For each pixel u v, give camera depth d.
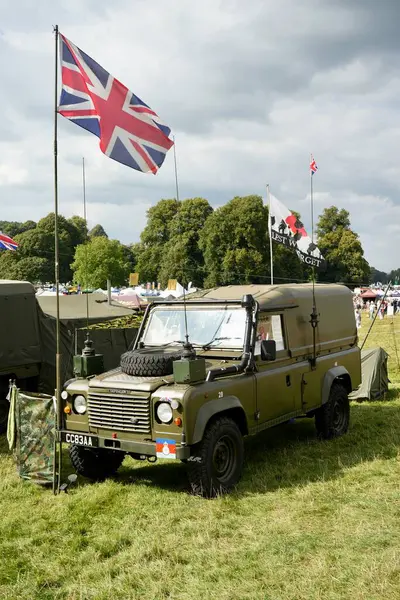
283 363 7.58
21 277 80.81
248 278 61.97
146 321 7.79
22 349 10.74
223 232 63.59
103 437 6.21
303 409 7.88
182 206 73.75
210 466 6.07
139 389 6.00
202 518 5.60
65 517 5.80
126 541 5.18
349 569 4.40
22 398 6.86
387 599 3.94
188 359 6.05
